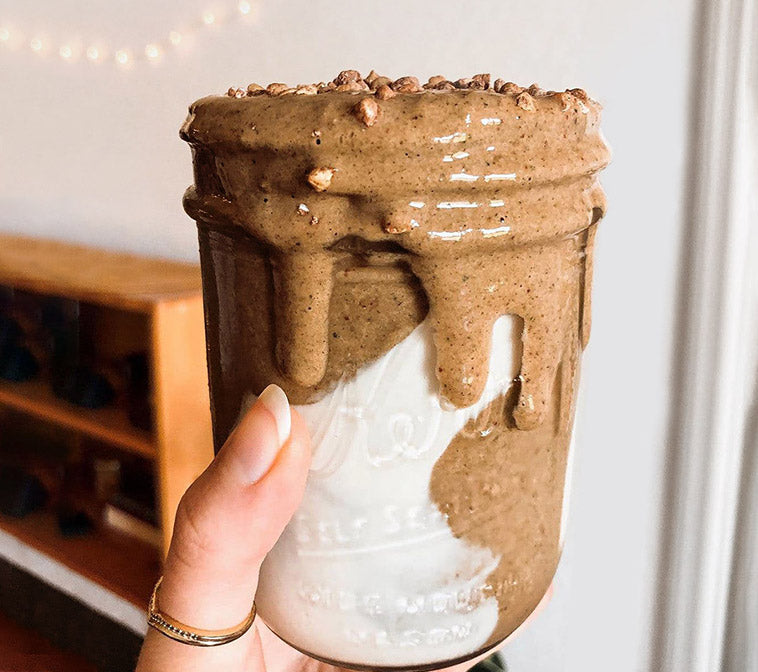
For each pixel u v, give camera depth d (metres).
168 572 0.22
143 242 0.71
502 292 0.19
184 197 0.21
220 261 0.20
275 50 0.58
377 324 0.19
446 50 0.51
